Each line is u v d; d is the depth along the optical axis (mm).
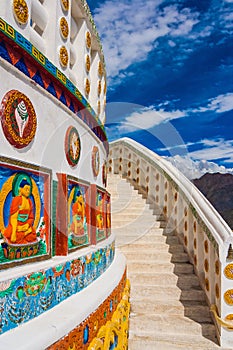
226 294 4449
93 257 3236
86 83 3408
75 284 2705
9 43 1972
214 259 4941
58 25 2695
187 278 5625
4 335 1750
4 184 1925
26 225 2133
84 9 3254
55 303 2330
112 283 3262
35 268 2117
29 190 2174
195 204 5820
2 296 1760
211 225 5023
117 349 3252
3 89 1939
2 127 1937
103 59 4250
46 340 1799
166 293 5434
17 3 2127
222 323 4395
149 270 5973
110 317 3102
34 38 2461
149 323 4863
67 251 2648
